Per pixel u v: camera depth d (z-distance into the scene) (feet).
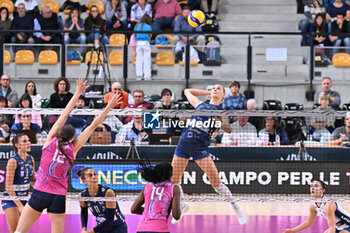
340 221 41.81
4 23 86.38
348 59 84.53
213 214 54.34
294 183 58.80
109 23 89.10
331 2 97.66
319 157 62.28
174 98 82.58
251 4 99.35
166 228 33.65
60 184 35.99
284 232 44.04
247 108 66.69
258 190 58.70
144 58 82.33
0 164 59.21
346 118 63.57
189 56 82.99
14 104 72.38
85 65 82.12
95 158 61.11
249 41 82.43
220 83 84.33
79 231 47.65
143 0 88.69
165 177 34.40
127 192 58.75
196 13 54.49
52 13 86.94
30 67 82.74
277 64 85.87
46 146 35.70
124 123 65.98
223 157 62.18
